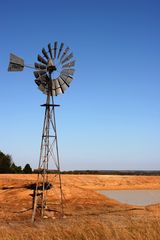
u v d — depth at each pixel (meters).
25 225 19.42
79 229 10.63
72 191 34.25
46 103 23.12
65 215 24.42
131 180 67.44
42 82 23.25
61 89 23.42
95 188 58.78
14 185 36.19
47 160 23.45
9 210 25.89
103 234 10.29
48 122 23.23
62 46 23.81
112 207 28.84
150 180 68.88
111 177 68.88
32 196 30.67
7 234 10.87
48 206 27.64
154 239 9.91
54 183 36.62
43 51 23.36
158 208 27.28
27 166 70.38
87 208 28.23
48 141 23.38
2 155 67.31
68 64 23.80
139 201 40.41
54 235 10.71
